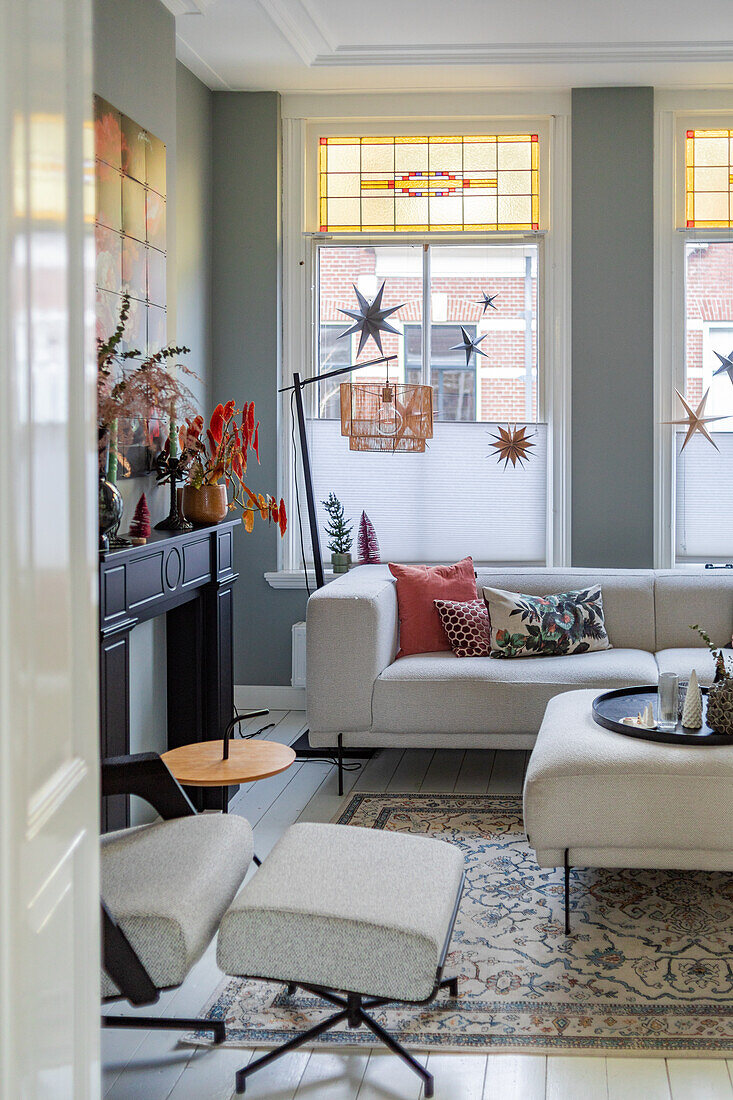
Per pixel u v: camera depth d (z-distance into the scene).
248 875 3.17
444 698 3.96
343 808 3.83
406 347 5.37
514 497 5.29
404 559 5.36
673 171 5.15
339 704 4.00
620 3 4.23
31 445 1.02
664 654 4.34
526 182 5.27
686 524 5.23
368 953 1.97
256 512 5.29
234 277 5.23
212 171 5.20
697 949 2.67
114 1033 2.35
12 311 0.95
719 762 2.78
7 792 0.94
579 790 2.76
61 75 1.14
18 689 0.98
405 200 5.32
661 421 5.21
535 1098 2.07
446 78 5.01
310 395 5.38
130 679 3.58
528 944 2.72
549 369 5.27
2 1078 0.93
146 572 3.12
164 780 2.49
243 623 5.35
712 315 5.23
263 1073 2.17
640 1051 2.22
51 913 1.09
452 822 3.66
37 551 1.05
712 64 4.79
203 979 2.59
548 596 4.50
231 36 4.43
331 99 5.23
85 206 1.23
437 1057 2.22
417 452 5.13
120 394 3.04
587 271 5.17
